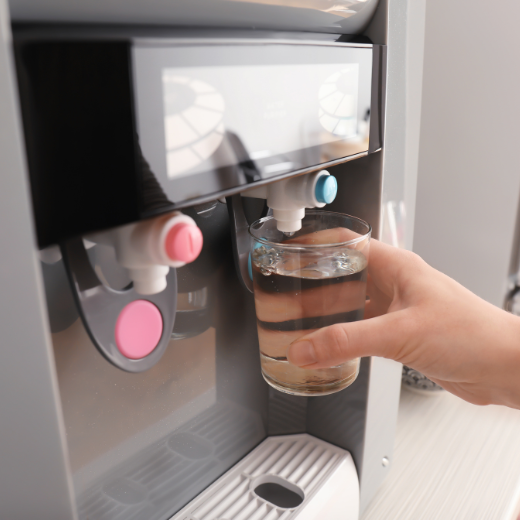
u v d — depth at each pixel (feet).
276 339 1.15
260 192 1.17
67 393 1.00
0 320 0.62
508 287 2.31
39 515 0.71
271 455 1.60
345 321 1.15
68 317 0.95
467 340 1.18
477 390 1.36
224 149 0.78
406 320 1.16
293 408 1.67
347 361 1.18
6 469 0.69
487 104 2.05
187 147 0.72
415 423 2.07
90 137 0.63
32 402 0.66
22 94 0.59
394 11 1.22
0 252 0.59
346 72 1.04
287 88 0.88
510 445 1.93
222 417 1.47
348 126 1.08
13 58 0.55
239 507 1.37
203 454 1.42
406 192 1.51
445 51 2.09
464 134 2.14
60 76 0.59
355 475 1.56
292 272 1.08
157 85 0.66
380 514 1.62
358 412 1.55
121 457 1.16
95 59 0.61
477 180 2.16
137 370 0.93
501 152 2.07
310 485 1.44
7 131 0.54
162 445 1.28
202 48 0.71
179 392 1.30
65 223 0.64
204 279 1.29
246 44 0.78
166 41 0.66
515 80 1.97
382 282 1.38
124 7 0.66
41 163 0.61
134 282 0.86
